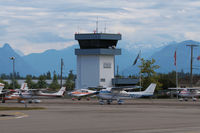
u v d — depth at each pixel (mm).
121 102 80562
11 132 31750
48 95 93438
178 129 33625
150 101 95938
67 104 79750
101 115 49000
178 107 67875
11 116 47344
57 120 41812
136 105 75375
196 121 41031
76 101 95250
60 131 32312
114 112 54594
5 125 36750
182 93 99062
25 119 43031
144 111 56906
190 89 97688
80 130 32906
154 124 37781
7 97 87812
